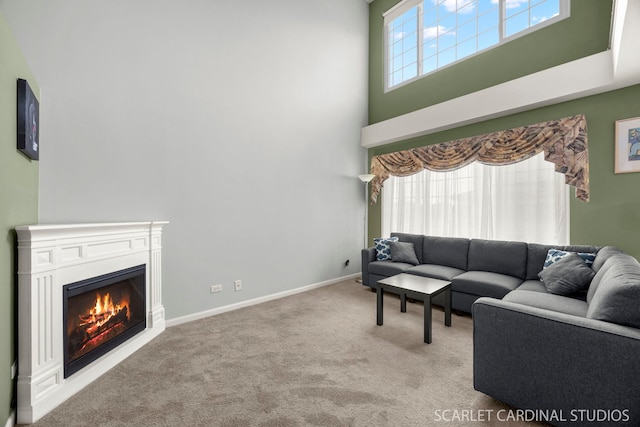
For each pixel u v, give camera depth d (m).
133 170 2.75
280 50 4.02
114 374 2.09
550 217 3.48
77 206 2.44
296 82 4.23
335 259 4.84
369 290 4.34
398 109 5.05
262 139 3.80
